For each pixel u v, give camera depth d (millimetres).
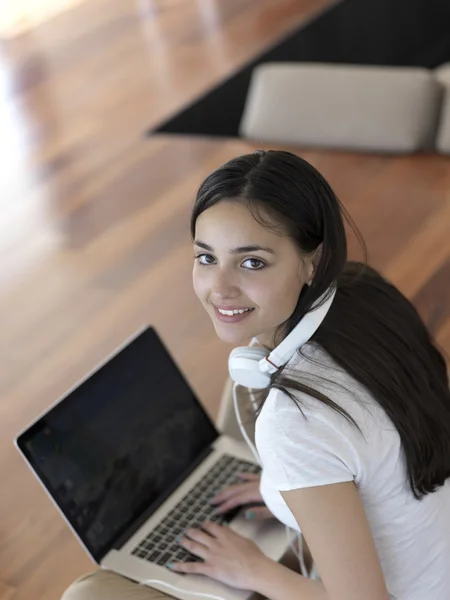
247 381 1252
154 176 2734
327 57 4051
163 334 2076
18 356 2113
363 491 1208
